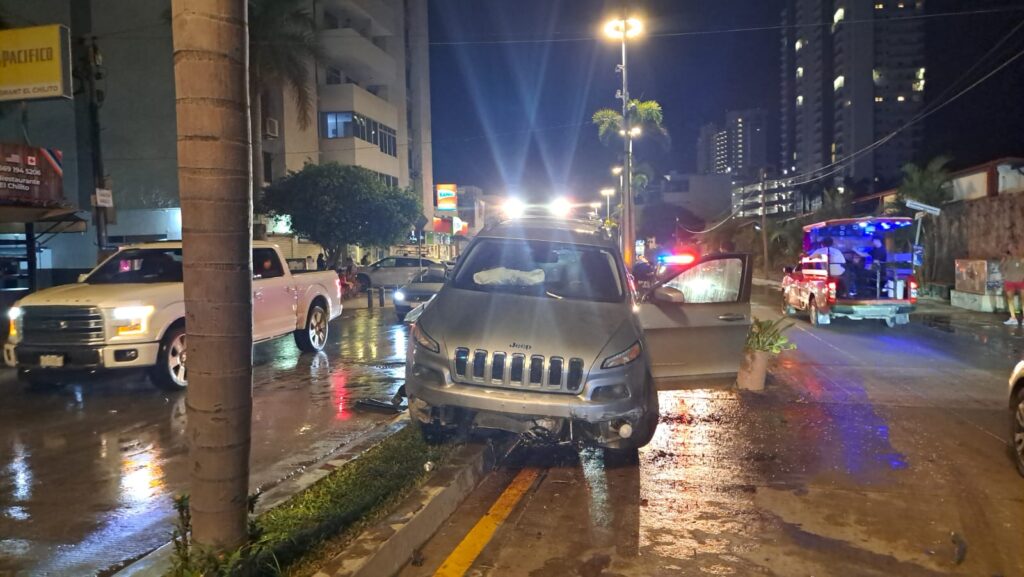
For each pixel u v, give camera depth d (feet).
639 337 20.03
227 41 10.28
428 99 207.72
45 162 49.98
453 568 13.91
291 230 109.91
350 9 149.38
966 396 29.84
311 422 24.89
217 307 10.54
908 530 15.83
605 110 138.62
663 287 24.44
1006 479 19.22
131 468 19.89
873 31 388.37
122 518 16.24
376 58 151.23
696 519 16.44
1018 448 19.52
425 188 204.64
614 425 18.79
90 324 27.89
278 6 90.48
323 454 21.02
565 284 23.18
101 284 31.55
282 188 105.40
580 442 19.51
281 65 91.97
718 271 26.84
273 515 14.44
